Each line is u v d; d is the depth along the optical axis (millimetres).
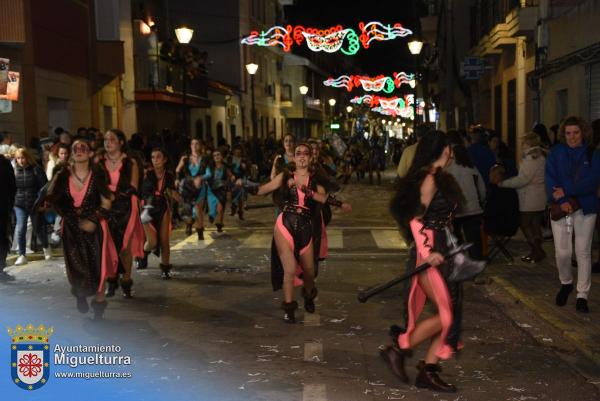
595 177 7473
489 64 26969
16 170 11344
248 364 6121
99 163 7699
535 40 19125
